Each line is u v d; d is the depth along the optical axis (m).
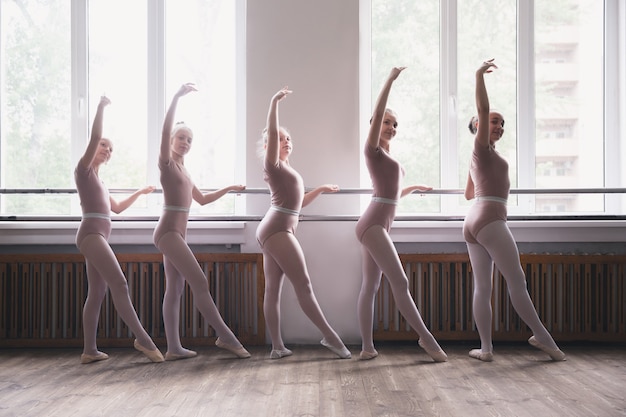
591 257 4.11
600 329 4.10
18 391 2.98
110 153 3.79
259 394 2.90
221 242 4.18
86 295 4.13
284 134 3.85
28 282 4.12
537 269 4.13
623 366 3.50
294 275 3.70
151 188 4.04
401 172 3.80
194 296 3.71
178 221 3.71
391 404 2.73
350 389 3.00
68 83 4.52
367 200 4.45
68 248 4.26
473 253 3.77
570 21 4.56
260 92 4.22
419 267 4.16
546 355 3.82
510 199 4.55
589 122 4.56
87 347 3.67
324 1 4.22
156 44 4.49
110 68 4.50
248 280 4.11
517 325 4.14
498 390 2.97
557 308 4.13
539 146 4.55
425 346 3.68
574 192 4.05
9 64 4.52
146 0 4.51
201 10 4.52
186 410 2.65
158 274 4.09
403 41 4.54
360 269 4.16
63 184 4.51
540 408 2.66
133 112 4.50
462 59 4.54
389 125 3.83
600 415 2.56
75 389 3.01
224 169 4.51
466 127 4.54
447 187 4.51
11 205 4.46
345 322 4.16
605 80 4.55
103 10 4.51
